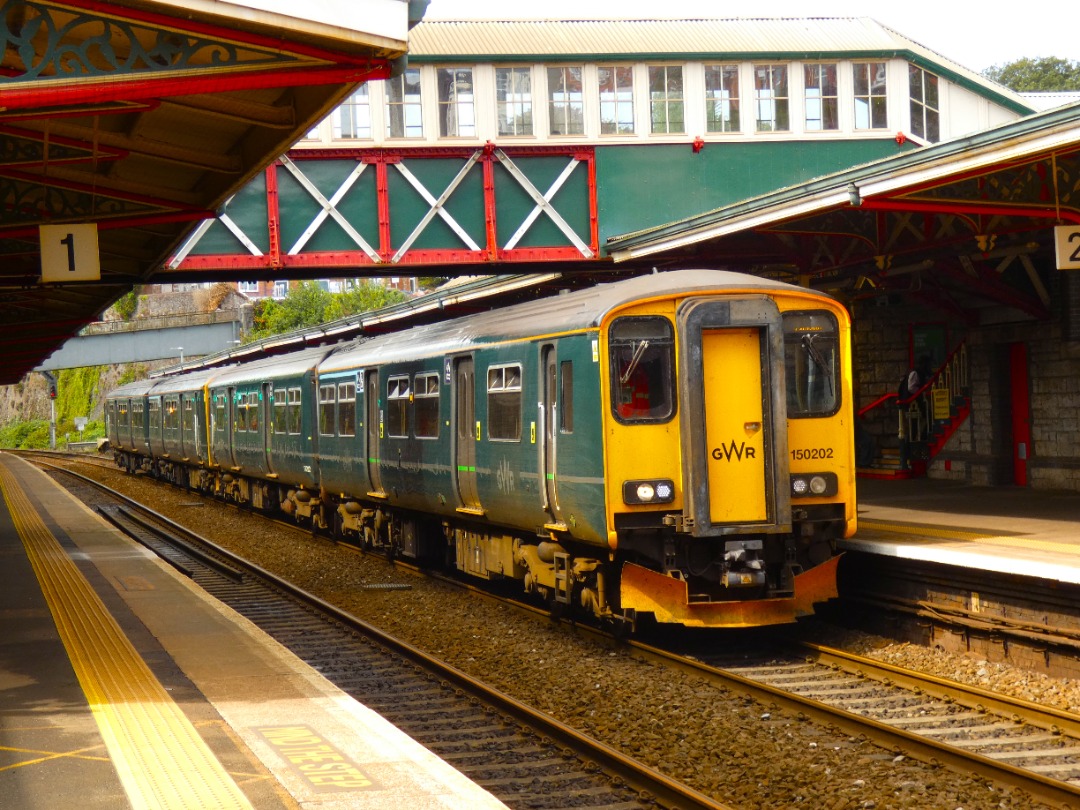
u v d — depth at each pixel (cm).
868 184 1209
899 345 2092
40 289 1994
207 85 782
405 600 1490
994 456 1839
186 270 2028
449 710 922
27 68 735
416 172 2117
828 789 711
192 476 3400
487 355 1342
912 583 1169
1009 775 705
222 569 1717
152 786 612
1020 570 998
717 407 1089
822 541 1156
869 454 2130
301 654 1142
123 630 1107
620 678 1025
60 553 1789
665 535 1099
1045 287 1728
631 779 724
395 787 611
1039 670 994
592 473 1095
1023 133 1016
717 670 998
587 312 1117
